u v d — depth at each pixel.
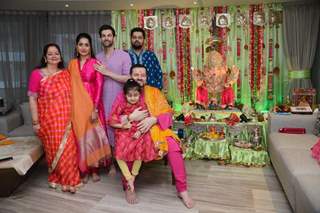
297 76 3.80
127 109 2.56
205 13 4.01
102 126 2.88
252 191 2.57
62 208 2.38
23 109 4.07
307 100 3.48
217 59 3.70
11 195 2.64
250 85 4.05
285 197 2.44
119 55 2.93
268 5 3.84
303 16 3.74
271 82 4.00
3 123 3.69
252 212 2.22
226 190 2.61
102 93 2.91
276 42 3.92
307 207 1.69
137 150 2.43
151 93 2.63
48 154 2.74
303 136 2.95
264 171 3.03
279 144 2.73
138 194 2.59
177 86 4.23
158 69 3.26
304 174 2.02
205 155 3.34
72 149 2.71
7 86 4.43
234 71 3.75
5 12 4.30
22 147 2.85
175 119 3.63
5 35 4.34
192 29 4.08
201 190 2.62
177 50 4.16
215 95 3.85
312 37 3.75
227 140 3.38
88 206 2.40
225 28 3.98
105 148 2.87
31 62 4.46
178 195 2.54
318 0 3.66
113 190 2.70
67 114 2.72
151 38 4.18
